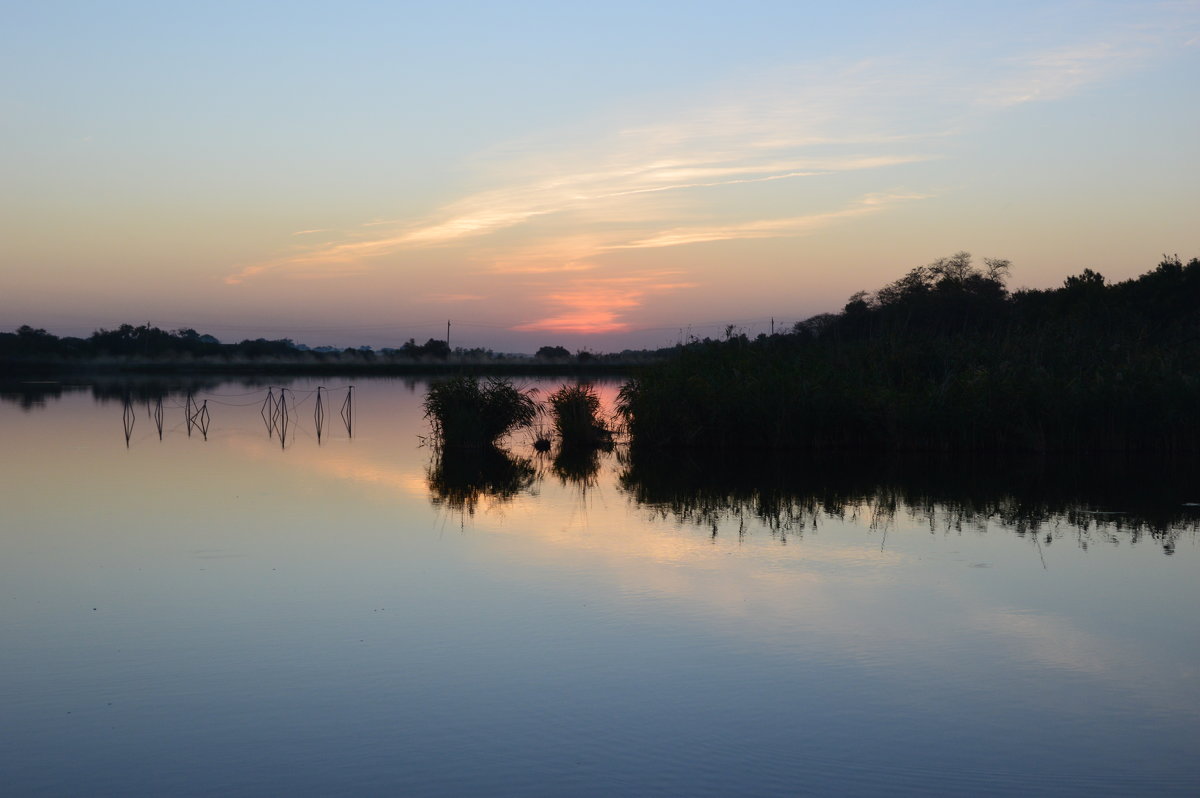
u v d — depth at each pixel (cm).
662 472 2522
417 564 1405
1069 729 830
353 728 829
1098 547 1532
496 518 1794
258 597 1223
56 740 809
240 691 910
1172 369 2875
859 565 1404
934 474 2436
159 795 717
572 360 8906
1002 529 1686
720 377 3069
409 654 1009
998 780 737
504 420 3141
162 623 1115
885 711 866
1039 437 2820
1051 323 3928
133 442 3231
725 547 1529
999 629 1101
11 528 1675
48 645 1040
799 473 2477
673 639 1059
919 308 5359
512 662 986
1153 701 892
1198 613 1164
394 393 6762
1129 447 2834
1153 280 4828
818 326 5772
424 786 728
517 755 777
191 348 11744
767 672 960
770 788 723
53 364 10425
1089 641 1059
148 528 1677
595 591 1254
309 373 11069
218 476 2386
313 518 1786
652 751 784
